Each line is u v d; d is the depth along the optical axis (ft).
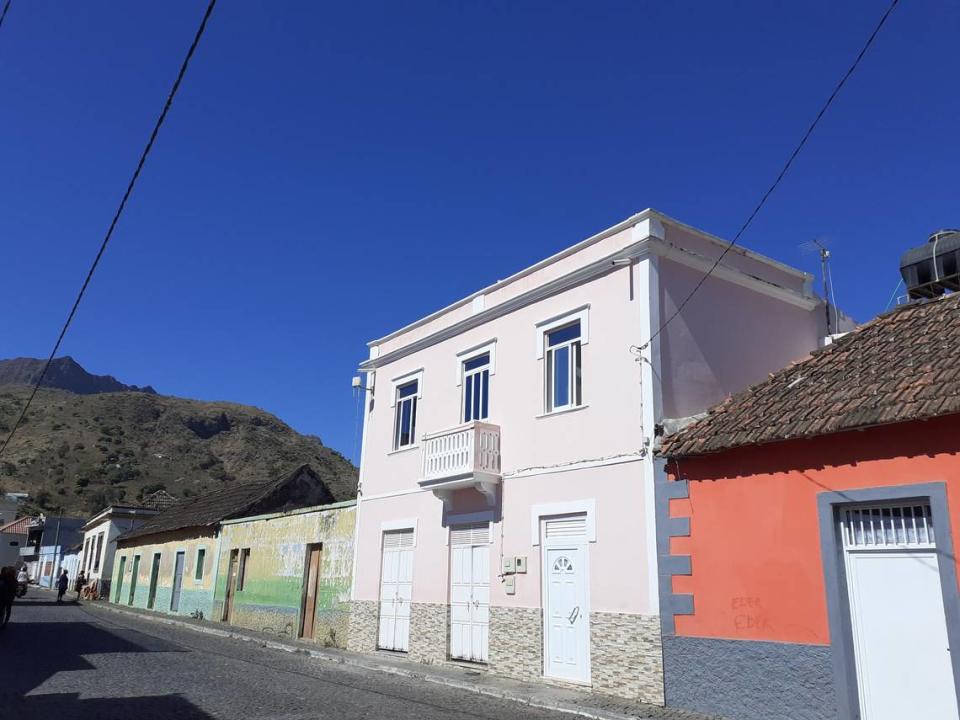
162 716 31.58
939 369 30.76
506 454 50.37
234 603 87.56
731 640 34.35
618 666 39.24
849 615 30.83
